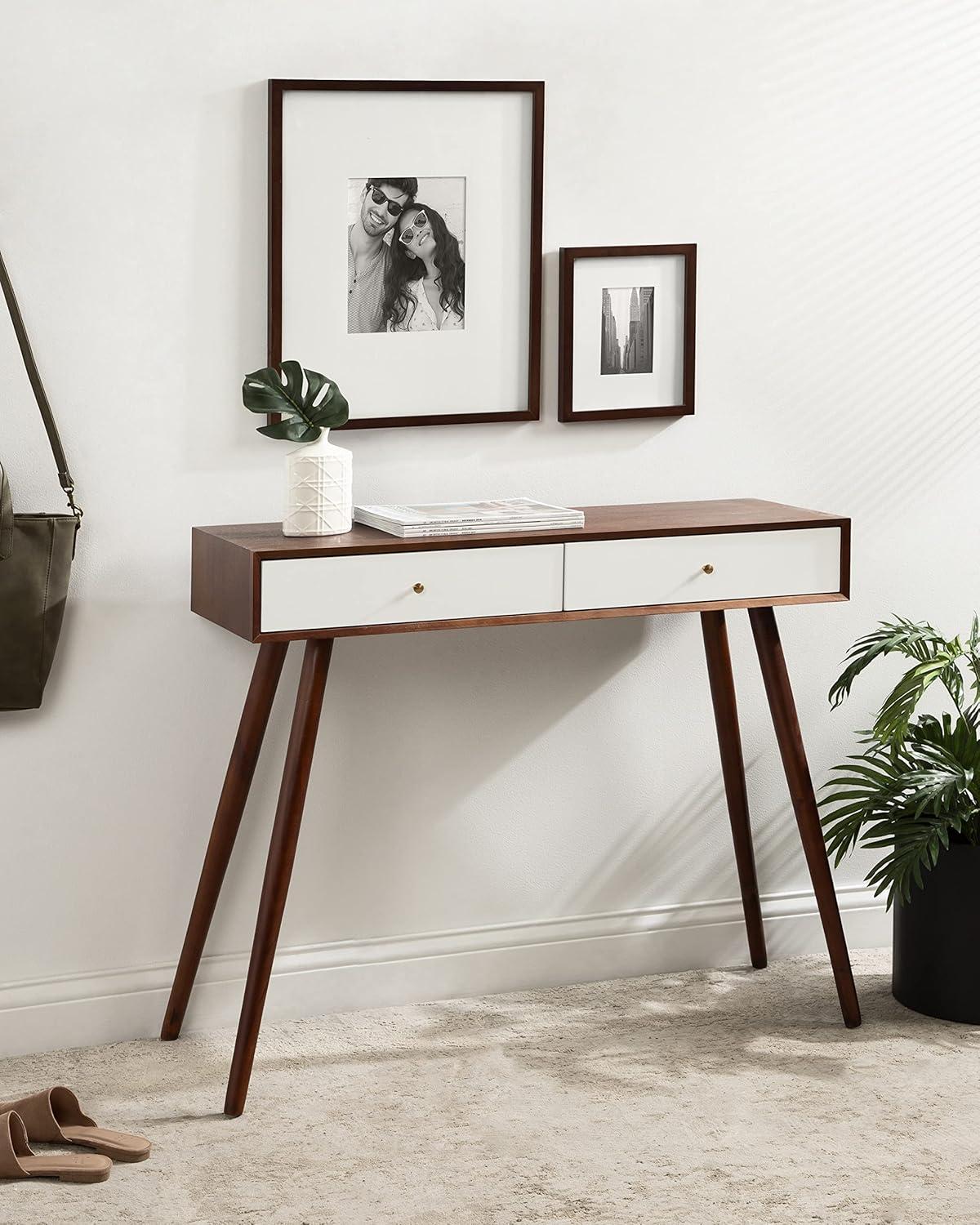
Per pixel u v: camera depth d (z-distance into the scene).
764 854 3.16
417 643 2.86
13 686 2.53
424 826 2.91
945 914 2.79
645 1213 2.14
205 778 2.75
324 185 2.65
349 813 2.85
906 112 3.04
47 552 2.51
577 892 3.03
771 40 2.92
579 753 3.00
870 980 3.04
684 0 2.85
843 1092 2.52
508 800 2.96
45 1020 2.67
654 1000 2.94
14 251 2.50
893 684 3.22
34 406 2.55
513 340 2.82
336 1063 2.63
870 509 3.14
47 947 2.69
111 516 2.63
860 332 3.08
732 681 2.94
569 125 2.81
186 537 2.68
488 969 2.97
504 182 2.77
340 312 2.70
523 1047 2.70
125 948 2.74
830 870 2.96
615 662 3.00
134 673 2.68
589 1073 2.59
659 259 2.89
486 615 2.47
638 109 2.85
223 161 2.61
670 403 2.95
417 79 2.70
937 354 3.14
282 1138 2.36
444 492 2.83
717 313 2.97
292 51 2.62
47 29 2.47
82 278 2.55
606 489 2.94
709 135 2.91
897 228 3.07
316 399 2.67
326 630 2.38
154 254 2.59
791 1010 2.88
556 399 2.88
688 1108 2.46
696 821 3.10
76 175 2.52
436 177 2.72
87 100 2.51
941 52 3.05
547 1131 2.38
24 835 2.65
